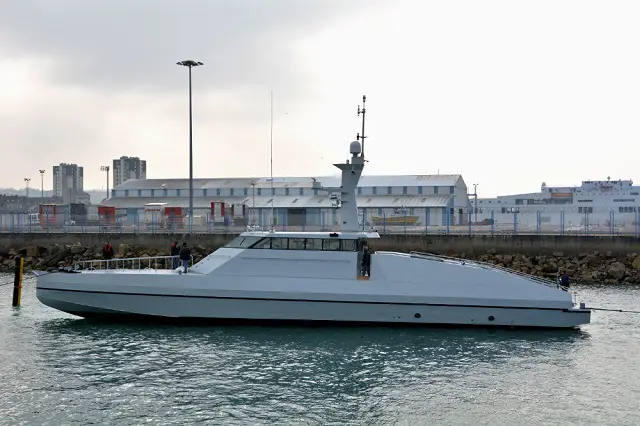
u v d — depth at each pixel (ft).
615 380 74.43
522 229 212.02
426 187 289.74
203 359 81.56
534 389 71.36
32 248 189.26
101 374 75.31
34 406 64.90
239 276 96.43
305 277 96.17
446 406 66.18
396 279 96.27
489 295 95.55
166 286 96.37
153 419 61.87
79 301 97.25
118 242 192.65
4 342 89.15
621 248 168.14
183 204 307.78
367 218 260.42
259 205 277.03
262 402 66.74
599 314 111.34
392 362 80.94
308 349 86.22
